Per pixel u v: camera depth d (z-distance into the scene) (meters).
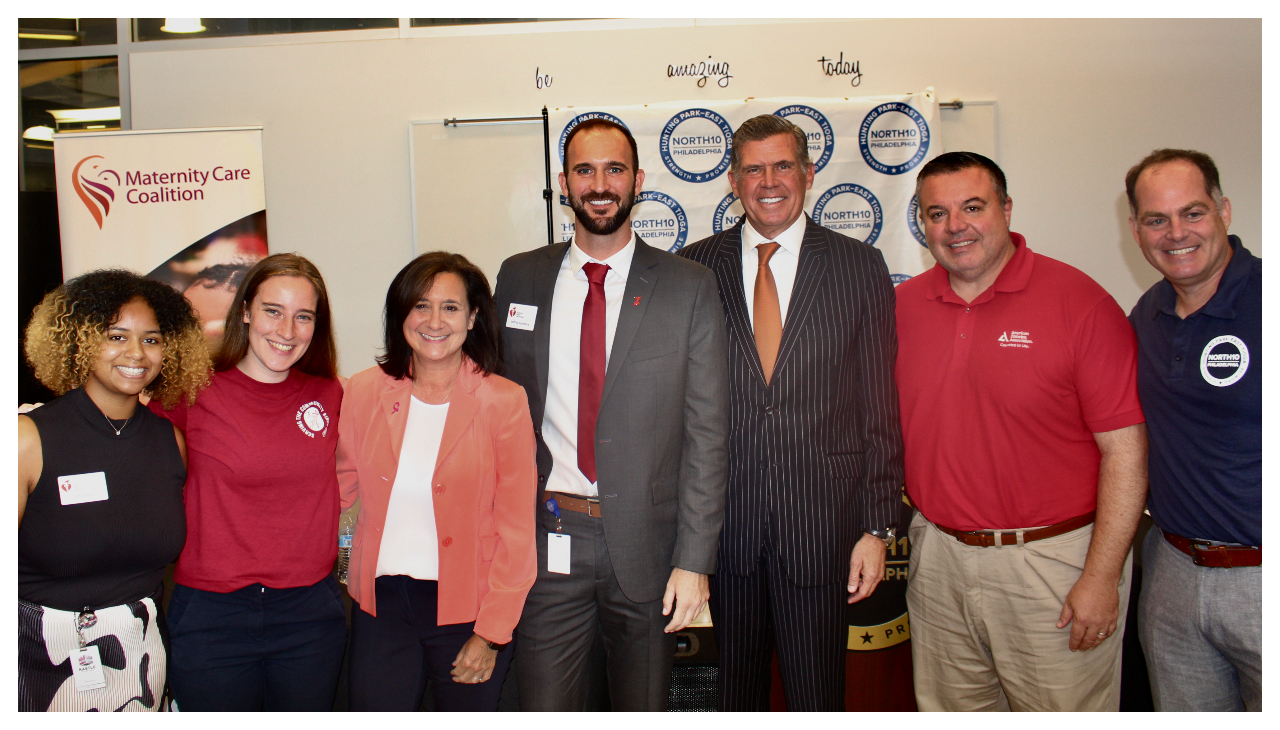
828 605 1.65
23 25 3.21
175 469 1.43
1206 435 1.47
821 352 1.64
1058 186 3.04
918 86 3.03
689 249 1.91
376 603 1.52
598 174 1.56
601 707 1.90
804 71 3.04
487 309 1.61
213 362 1.51
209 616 1.43
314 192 3.15
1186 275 1.45
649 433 1.57
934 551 1.82
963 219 1.61
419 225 3.12
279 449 1.46
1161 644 1.62
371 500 1.53
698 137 3.00
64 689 1.33
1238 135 2.98
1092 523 1.68
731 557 1.70
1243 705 1.58
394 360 1.56
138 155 2.99
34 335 1.34
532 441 1.58
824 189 2.97
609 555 1.57
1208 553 1.50
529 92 3.09
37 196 3.07
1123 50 2.99
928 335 1.77
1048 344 1.61
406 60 3.10
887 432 1.70
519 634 1.66
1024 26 3.00
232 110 3.15
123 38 3.19
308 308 1.52
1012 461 1.66
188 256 3.01
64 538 1.30
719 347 1.60
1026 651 1.69
